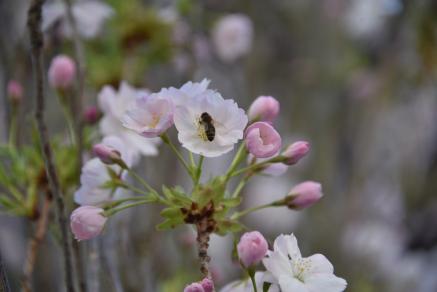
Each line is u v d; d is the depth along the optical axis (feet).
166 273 3.71
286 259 2.37
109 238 2.81
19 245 3.32
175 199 2.40
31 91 3.06
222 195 2.40
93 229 2.37
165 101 2.37
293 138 6.10
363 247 5.80
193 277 3.55
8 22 3.21
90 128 2.80
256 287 2.41
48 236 3.15
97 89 3.34
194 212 2.39
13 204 2.71
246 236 2.31
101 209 2.38
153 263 3.38
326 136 6.09
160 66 3.77
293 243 2.39
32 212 2.72
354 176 6.01
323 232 5.73
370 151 6.12
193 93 2.39
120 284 2.77
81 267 2.45
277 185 5.85
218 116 2.38
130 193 2.98
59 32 3.13
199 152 2.35
